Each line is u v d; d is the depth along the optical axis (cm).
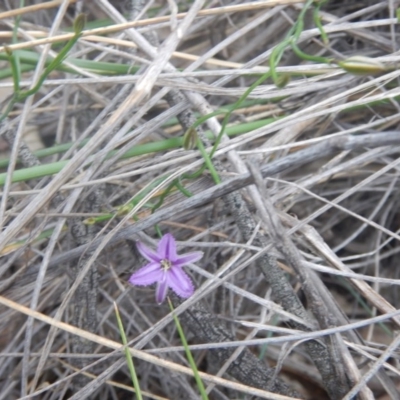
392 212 37
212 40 40
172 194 31
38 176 29
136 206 28
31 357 33
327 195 37
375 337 35
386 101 34
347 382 27
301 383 34
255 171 24
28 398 27
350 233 38
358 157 32
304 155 25
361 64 24
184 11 38
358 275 28
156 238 34
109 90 37
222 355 29
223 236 32
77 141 32
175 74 30
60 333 34
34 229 31
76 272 30
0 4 41
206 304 32
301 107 35
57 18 31
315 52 38
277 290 28
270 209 24
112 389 34
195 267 29
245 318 34
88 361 31
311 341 27
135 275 27
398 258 37
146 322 33
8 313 31
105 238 28
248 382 29
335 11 39
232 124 34
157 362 27
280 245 25
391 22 33
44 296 33
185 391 32
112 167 32
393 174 35
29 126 39
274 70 27
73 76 37
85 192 30
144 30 34
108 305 34
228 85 38
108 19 38
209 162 28
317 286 28
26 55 32
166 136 35
